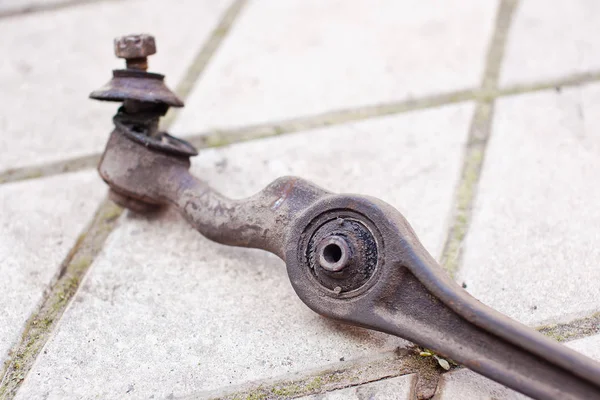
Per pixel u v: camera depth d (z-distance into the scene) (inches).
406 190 21.2
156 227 20.7
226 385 17.3
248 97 24.9
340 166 22.0
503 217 20.3
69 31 29.3
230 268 19.6
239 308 18.6
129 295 19.1
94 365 17.8
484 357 15.8
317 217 17.3
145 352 17.9
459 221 20.3
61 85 26.0
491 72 25.0
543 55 25.5
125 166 19.5
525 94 24.0
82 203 21.7
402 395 16.8
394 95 24.4
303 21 28.7
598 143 22.0
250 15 29.5
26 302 19.3
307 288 17.2
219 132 23.6
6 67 27.1
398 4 29.4
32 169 22.9
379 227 16.7
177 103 19.8
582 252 19.2
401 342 17.7
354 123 23.5
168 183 19.5
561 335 17.7
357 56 26.3
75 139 23.8
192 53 27.1
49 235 20.9
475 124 23.1
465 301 15.9
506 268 19.1
